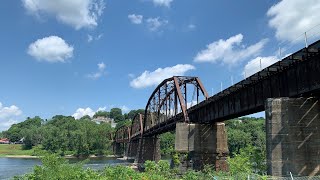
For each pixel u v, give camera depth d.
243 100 43.41
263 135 135.12
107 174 30.27
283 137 29.59
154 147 120.31
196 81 69.88
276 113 30.09
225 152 57.66
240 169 35.88
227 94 47.38
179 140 57.72
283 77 33.91
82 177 25.94
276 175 29.02
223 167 56.34
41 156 26.67
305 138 29.58
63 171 25.41
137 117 152.75
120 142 197.00
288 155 29.27
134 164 111.38
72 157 197.62
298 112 30.02
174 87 72.00
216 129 58.72
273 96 35.78
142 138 120.25
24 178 27.41
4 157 190.62
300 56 30.34
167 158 152.12
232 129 177.12
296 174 28.84
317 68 28.89
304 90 30.42
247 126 192.88
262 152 39.62
